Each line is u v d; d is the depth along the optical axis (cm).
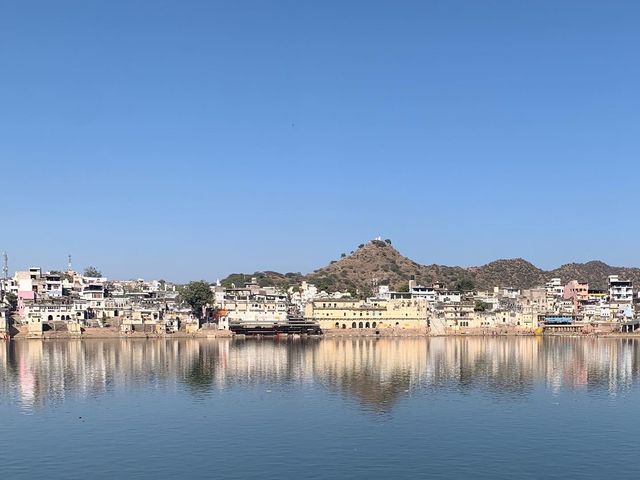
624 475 8550
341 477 8462
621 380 16212
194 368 18450
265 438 10300
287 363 19775
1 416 11931
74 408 12625
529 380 16138
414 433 10581
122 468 8862
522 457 9294
